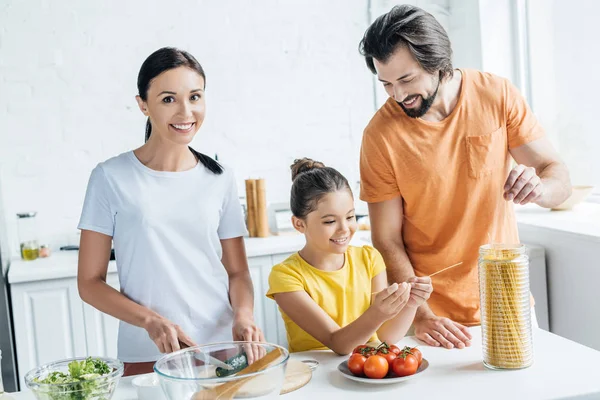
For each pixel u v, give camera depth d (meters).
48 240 3.41
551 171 1.81
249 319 1.66
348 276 1.79
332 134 3.78
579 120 3.08
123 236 1.68
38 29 3.34
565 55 3.12
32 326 2.94
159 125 1.63
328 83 3.76
